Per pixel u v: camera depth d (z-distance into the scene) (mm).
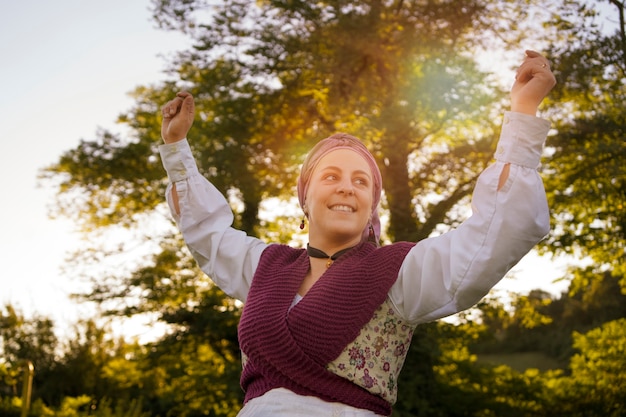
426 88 14031
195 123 16609
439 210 14773
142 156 17906
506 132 1718
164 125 2240
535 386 15273
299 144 15812
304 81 15867
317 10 14750
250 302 1938
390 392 1863
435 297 1793
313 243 2020
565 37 14172
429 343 13688
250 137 15969
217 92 16000
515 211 1676
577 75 13547
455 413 14336
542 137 1695
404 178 14930
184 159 2230
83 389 19453
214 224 2223
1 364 19812
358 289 1851
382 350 1851
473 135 15852
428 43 14664
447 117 14500
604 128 14242
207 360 17453
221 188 15609
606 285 24047
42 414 16344
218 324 16109
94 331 20141
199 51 15742
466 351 15727
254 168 16047
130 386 19609
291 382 1812
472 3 14328
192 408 16672
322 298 1846
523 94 1720
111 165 17766
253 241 2186
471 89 14023
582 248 15109
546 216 1693
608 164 14148
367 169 2025
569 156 14500
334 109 14969
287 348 1813
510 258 1692
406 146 14523
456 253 1738
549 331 25000
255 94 16031
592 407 15336
